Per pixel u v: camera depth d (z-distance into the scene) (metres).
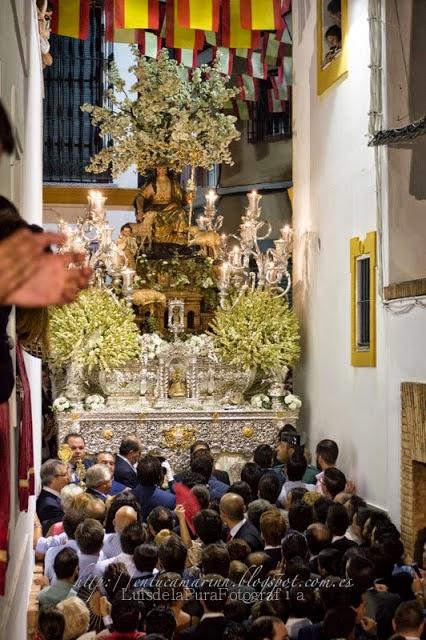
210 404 13.55
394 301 10.40
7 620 5.13
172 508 9.33
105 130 14.72
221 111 18.62
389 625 6.71
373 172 11.15
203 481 9.53
